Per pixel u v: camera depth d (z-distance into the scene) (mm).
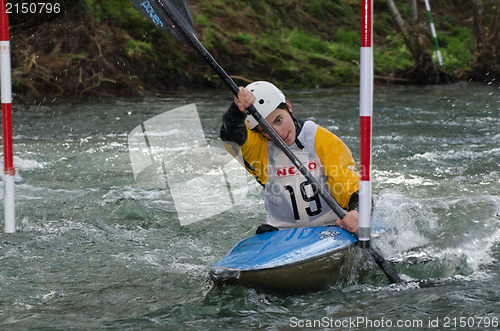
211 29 34312
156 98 27891
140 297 6906
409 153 15148
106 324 6145
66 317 6340
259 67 33750
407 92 29484
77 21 29828
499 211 9453
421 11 48031
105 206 10758
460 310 6262
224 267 6816
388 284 7141
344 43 41188
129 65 30094
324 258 7016
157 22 7812
